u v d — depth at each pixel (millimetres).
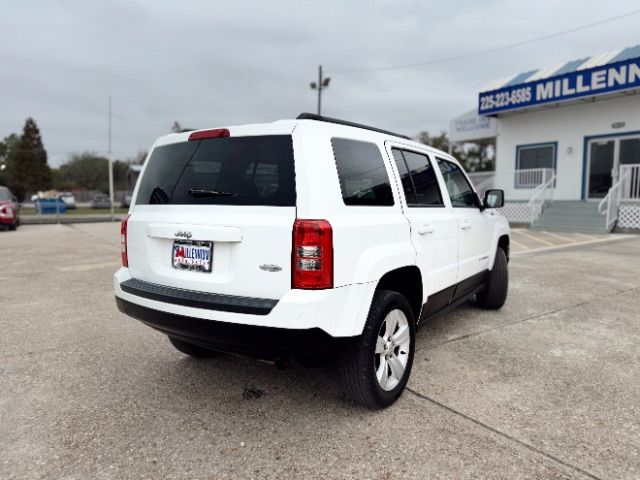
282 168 2600
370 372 2818
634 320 5012
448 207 4027
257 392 3293
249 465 2436
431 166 3932
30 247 12086
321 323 2479
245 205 2645
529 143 18047
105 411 3033
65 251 11258
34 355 4051
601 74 14328
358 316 2674
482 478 2309
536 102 16094
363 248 2754
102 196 49719
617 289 6559
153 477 2344
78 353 4102
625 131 15453
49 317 5266
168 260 2959
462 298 4492
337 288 2555
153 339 4473
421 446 2588
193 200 2863
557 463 2422
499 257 5254
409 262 3178
